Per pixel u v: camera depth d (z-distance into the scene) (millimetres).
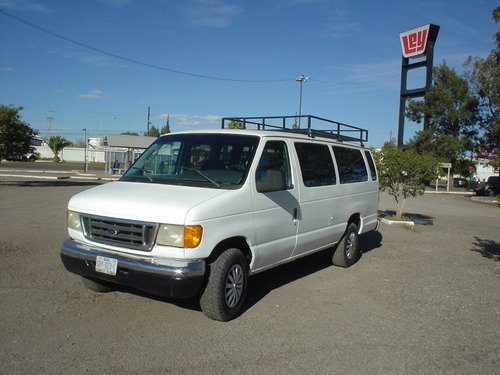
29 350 3775
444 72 39250
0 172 30859
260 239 4934
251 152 5039
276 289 5930
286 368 3717
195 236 4090
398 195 13438
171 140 5641
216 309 4445
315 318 4918
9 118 19625
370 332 4609
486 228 13586
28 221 9922
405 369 3830
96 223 4473
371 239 10383
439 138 39125
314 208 5961
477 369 3902
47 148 87688
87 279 5078
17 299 4930
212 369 3629
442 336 4609
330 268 7211
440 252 9133
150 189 4707
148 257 4199
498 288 6520
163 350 3912
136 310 4801
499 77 24953
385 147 13141
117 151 38281
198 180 4871
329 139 6836
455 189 40562
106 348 3893
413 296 5938
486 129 28828
